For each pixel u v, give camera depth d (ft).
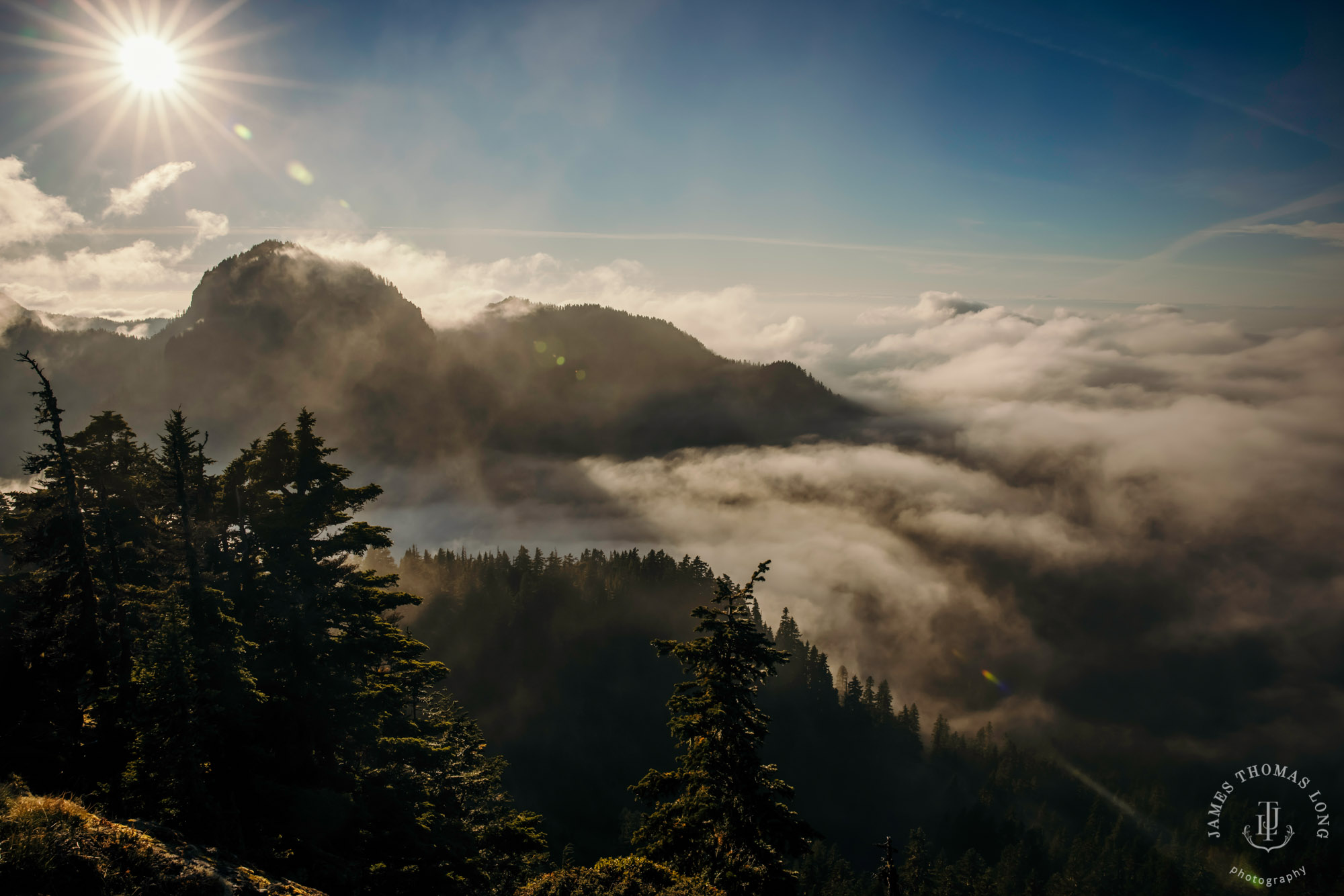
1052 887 309.22
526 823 75.97
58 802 35.17
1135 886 329.11
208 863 37.76
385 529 75.97
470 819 85.20
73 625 67.36
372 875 57.62
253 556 71.56
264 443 76.79
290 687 65.31
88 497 77.20
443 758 75.05
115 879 32.60
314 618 68.49
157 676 51.21
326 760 68.54
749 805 52.42
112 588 69.62
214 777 55.26
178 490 63.98
